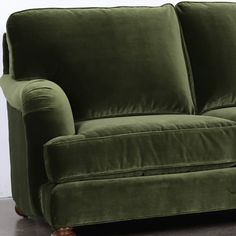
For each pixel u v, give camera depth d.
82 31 2.39
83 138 1.86
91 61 2.35
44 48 2.35
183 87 2.43
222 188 2.02
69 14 2.43
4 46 2.56
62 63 2.33
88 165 1.86
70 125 1.93
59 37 2.36
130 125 1.95
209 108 2.47
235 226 2.20
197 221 2.29
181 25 2.60
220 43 2.52
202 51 2.52
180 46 2.53
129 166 1.91
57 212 1.86
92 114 2.30
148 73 2.38
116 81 2.34
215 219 2.31
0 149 2.82
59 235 1.88
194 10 2.59
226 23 2.56
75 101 2.30
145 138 1.92
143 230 2.19
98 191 1.89
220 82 2.48
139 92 2.35
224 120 2.06
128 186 1.92
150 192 1.94
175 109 2.39
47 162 1.85
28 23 2.37
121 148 1.89
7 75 2.54
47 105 1.89
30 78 2.33
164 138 1.94
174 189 1.97
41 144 1.89
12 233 2.23
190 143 1.96
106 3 2.95
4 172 2.84
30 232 2.23
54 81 2.32
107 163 1.88
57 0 2.88
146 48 2.42
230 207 2.04
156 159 1.93
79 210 1.88
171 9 2.59
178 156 1.95
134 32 2.43
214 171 2.01
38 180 1.92
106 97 2.32
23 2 2.84
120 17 2.46
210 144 1.99
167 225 2.25
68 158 1.84
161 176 1.96
